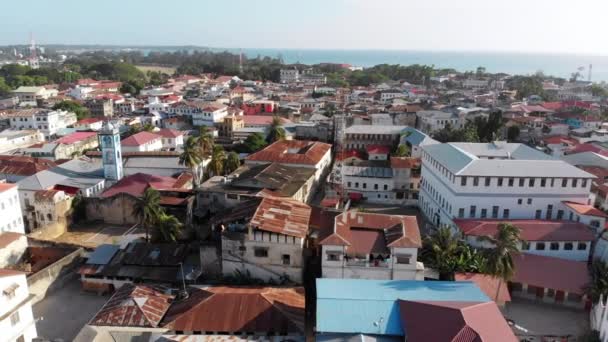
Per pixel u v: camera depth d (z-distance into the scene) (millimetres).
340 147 141750
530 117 174625
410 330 48594
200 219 84938
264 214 67625
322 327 50469
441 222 91562
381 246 63500
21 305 53281
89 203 96688
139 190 98688
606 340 53906
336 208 92000
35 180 102250
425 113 177500
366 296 54969
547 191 83375
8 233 78938
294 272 64875
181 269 65438
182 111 198875
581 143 136250
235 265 66375
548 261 69312
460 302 52188
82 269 68625
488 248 74062
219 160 115812
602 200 93500
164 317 56188
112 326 53969
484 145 103375
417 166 113125
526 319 62312
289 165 109062
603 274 63125
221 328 53750
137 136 140500
